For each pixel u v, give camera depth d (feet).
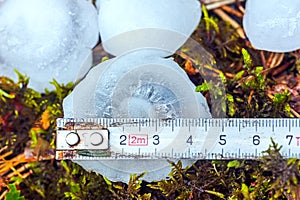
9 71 0.65
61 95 0.65
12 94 0.67
